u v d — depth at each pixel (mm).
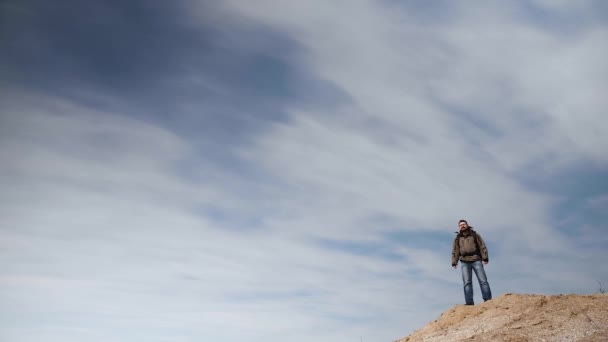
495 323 10617
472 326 10938
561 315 10016
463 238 13305
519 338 9289
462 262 13242
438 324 11992
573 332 9109
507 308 11227
